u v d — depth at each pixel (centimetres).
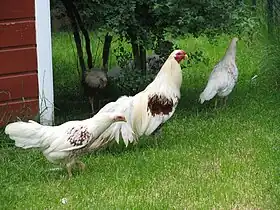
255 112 322
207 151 271
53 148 237
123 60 338
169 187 235
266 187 234
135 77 323
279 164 251
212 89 317
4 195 227
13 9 280
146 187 236
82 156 261
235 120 310
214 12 314
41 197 227
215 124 304
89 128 240
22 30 283
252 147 274
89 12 310
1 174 244
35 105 291
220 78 319
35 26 285
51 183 239
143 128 272
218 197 227
